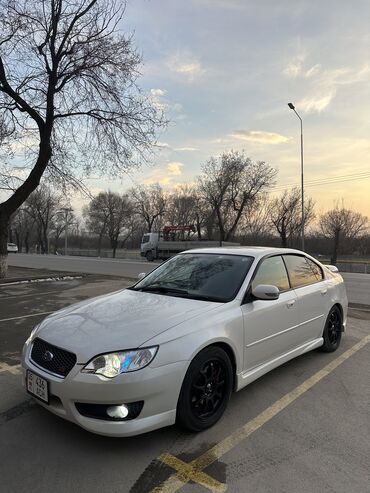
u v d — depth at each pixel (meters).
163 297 3.96
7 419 3.52
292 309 4.48
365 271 30.22
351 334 6.61
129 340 3.02
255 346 3.88
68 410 2.94
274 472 2.80
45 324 3.59
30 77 13.66
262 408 3.79
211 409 3.41
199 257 4.73
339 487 2.64
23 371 3.39
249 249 4.72
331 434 3.33
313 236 61.50
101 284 13.16
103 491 2.58
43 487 2.61
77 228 97.06
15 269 19.86
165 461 2.90
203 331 3.29
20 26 12.57
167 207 68.38
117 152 15.01
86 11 13.55
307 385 4.36
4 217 14.27
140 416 2.89
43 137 14.35
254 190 46.22
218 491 2.60
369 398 4.05
